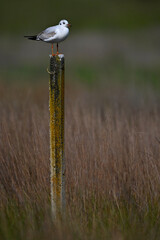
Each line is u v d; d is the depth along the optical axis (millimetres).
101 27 86875
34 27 85938
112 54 51406
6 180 12109
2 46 60469
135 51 52625
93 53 52625
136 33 71938
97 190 11555
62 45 59906
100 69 41875
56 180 9984
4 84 27641
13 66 44000
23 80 32656
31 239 9344
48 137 13430
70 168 11961
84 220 10352
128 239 9531
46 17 96125
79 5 108625
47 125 14492
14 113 16312
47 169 11977
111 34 71938
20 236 9539
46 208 10469
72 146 12750
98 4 110875
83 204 11117
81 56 50812
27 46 59594
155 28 79000
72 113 15969
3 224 9914
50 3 106938
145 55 49500
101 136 13570
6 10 98250
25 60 48531
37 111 15828
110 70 40781
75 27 89812
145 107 21531
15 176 12141
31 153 12445
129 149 13078
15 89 25031
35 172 12172
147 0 118750
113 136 13344
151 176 11875
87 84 31703
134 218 10547
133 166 12258
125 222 10391
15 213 10539
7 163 12281
